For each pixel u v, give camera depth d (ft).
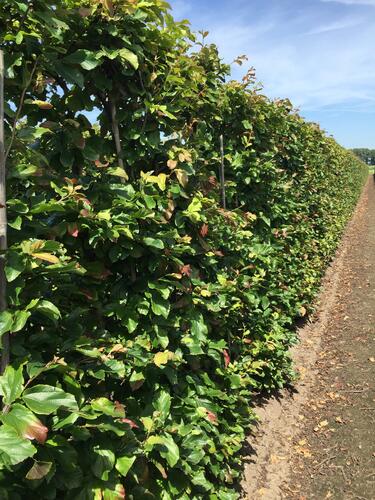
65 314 6.19
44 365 4.99
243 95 13.24
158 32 7.46
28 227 5.62
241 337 13.24
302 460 11.94
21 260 4.71
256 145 14.66
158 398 7.18
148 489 6.64
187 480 7.29
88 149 6.79
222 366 10.03
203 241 8.71
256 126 14.05
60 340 5.51
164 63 8.18
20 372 4.63
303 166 22.79
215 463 9.15
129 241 6.93
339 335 21.03
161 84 8.21
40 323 5.59
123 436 5.91
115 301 7.28
